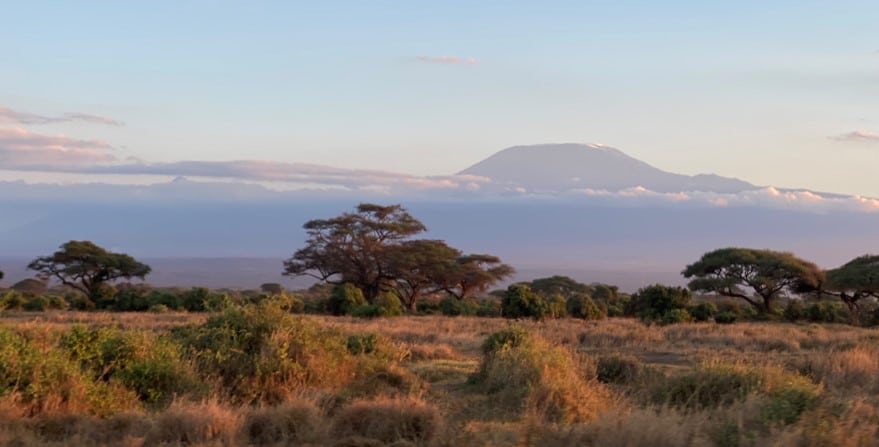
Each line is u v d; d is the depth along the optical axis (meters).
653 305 46.53
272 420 9.77
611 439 8.55
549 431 8.98
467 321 41.41
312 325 14.47
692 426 8.93
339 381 13.59
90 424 9.71
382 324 35.53
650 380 14.89
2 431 9.14
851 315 53.53
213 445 8.84
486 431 9.70
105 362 12.42
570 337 27.23
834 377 15.03
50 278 63.50
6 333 11.42
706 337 28.06
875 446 8.48
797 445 8.34
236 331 13.78
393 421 9.77
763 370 13.22
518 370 13.66
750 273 59.19
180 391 11.91
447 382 15.93
